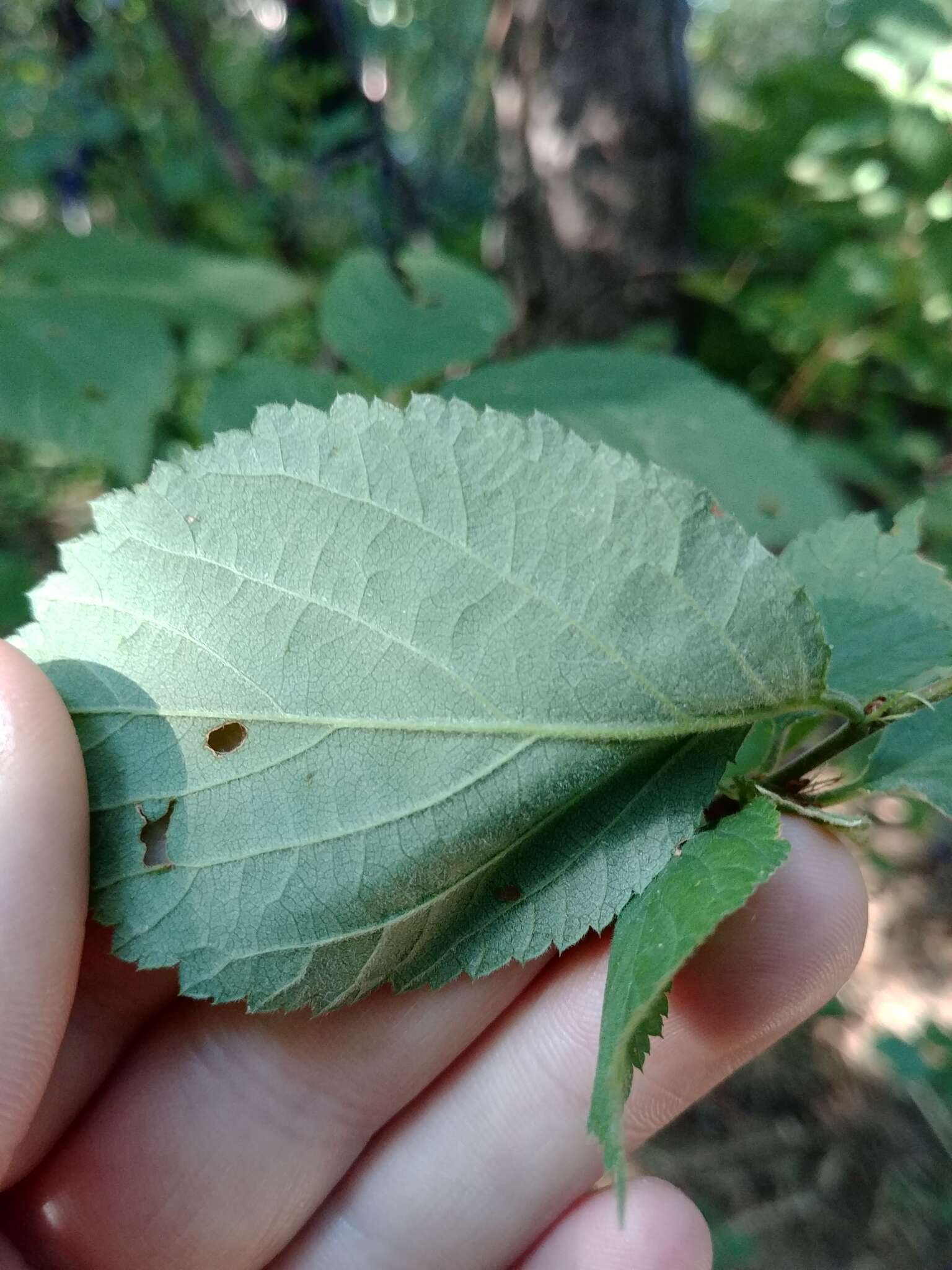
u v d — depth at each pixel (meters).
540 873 0.09
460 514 0.08
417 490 0.08
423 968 0.09
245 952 0.08
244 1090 0.11
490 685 0.08
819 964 0.10
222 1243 0.11
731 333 0.26
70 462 0.26
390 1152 0.12
